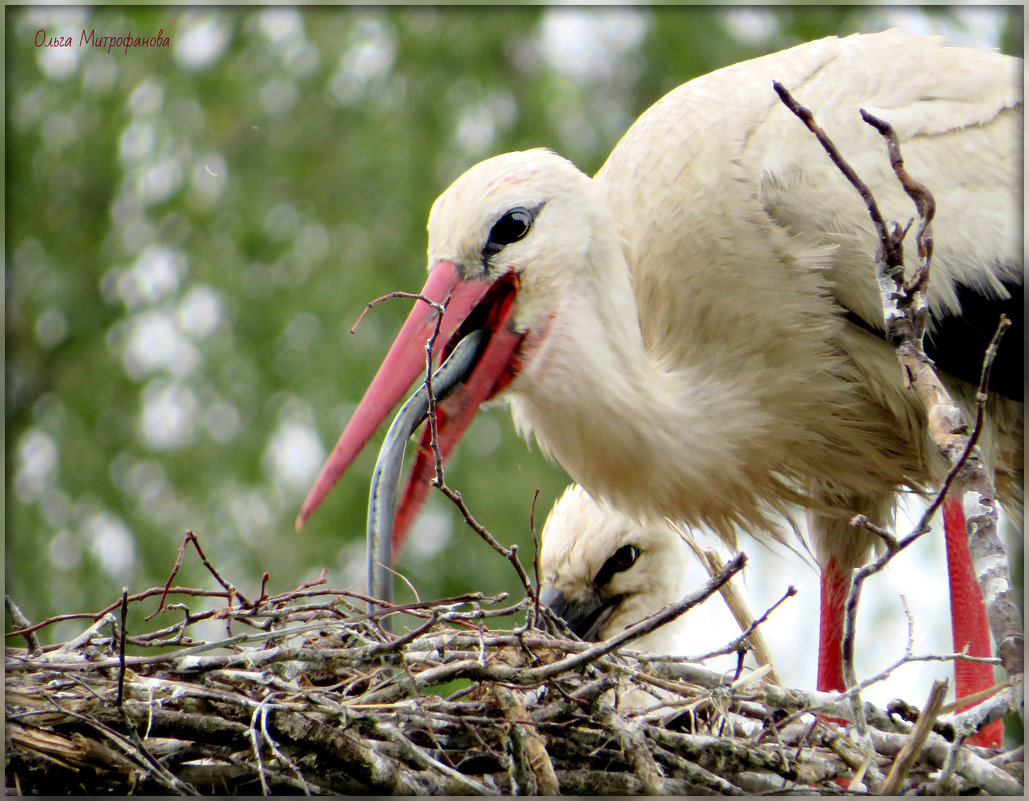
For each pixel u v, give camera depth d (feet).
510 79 55.31
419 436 26.96
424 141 53.16
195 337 50.26
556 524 32.81
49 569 46.85
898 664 19.42
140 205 53.72
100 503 48.11
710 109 28.30
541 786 20.10
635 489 27.09
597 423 26.61
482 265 26.73
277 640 22.22
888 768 20.67
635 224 28.45
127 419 50.31
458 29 55.42
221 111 52.70
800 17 55.57
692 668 21.62
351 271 50.21
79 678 19.90
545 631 22.31
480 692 21.42
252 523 46.34
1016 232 27.17
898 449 28.81
